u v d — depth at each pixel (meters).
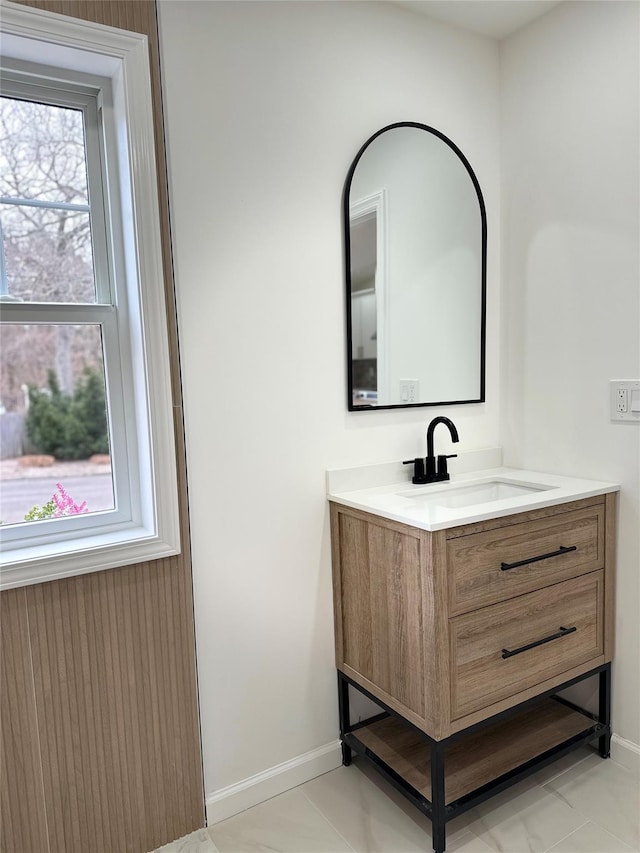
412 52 1.89
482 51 2.04
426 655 1.48
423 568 1.46
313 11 1.69
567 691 2.04
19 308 1.43
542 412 2.03
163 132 1.49
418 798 1.55
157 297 1.48
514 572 1.60
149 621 1.53
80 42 1.35
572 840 1.55
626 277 1.75
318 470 1.80
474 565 1.51
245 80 1.60
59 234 4.50
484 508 1.55
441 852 1.50
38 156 3.00
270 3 1.62
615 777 1.79
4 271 1.51
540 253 1.99
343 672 1.84
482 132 2.06
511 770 1.65
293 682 1.79
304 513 1.78
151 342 1.48
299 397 1.75
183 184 1.52
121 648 1.50
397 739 1.83
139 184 1.44
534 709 1.99
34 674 1.39
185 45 1.50
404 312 1.93
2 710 1.36
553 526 1.67
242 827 1.64
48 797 1.43
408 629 1.55
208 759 1.65
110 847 1.53
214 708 1.66
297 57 1.68
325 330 1.78
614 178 1.75
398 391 1.94
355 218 1.81
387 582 1.61
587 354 1.87
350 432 1.85
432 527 1.41
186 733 1.61
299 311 1.73
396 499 1.72
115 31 1.39
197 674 1.62
